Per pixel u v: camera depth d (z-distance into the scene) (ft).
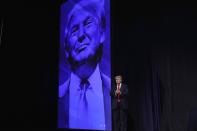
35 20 31.04
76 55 26.02
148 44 22.11
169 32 21.12
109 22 23.47
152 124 21.50
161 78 21.26
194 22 20.07
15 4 32.01
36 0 30.96
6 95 32.14
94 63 24.35
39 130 29.50
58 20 29.17
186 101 19.97
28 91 30.94
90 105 24.22
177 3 20.89
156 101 21.34
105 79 23.29
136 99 22.39
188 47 20.20
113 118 20.99
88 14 25.46
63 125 26.58
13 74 31.96
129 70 22.89
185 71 20.20
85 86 24.84
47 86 29.63
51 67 29.50
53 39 29.53
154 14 22.00
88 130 24.09
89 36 25.09
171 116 20.53
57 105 27.91
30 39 31.27
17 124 31.24
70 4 27.43
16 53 31.94
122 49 23.38
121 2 23.76
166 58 21.12
